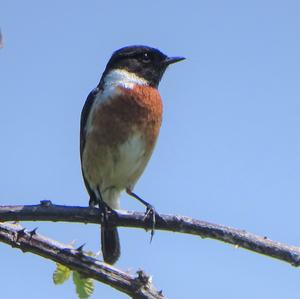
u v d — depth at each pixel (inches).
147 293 248.1
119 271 255.0
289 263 252.7
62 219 304.2
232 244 267.0
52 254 262.2
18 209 295.3
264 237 261.1
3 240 264.4
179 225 292.5
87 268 255.1
